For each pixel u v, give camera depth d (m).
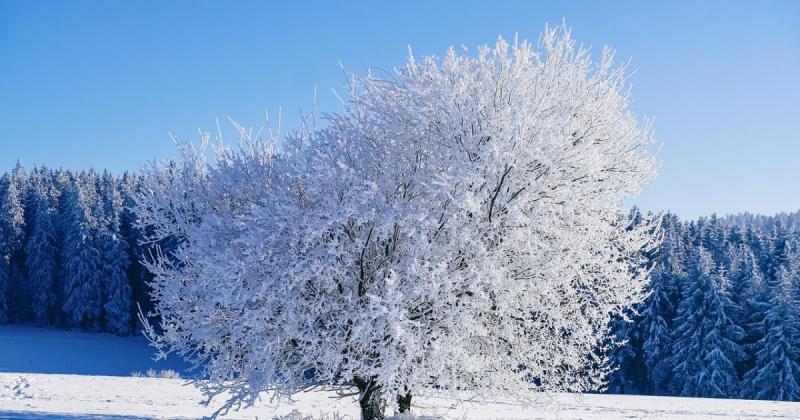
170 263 11.45
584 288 11.25
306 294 10.02
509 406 20.50
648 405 23.92
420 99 10.71
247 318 9.43
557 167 10.16
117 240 66.56
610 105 11.14
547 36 11.17
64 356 53.50
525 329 11.16
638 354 53.50
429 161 10.49
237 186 11.20
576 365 11.23
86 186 75.06
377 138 10.95
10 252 69.00
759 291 55.03
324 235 10.04
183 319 10.99
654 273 55.47
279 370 10.41
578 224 10.69
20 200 74.44
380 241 10.16
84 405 17.28
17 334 61.59
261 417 16.27
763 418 20.53
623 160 11.12
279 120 12.38
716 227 89.62
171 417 15.11
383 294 9.61
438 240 10.06
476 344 10.46
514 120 9.79
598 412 20.75
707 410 22.70
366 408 11.23
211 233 10.34
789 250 73.69
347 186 9.95
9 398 18.47
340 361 9.77
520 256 10.11
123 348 59.31
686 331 50.50
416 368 9.30
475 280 9.23
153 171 12.04
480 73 10.83
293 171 10.63
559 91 10.99
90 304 65.19
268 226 9.91
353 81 11.45
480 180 9.49
